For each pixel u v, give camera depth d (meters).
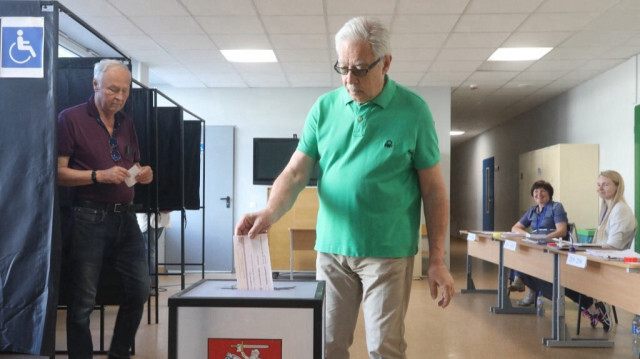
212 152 7.71
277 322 0.97
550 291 4.63
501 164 11.80
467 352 3.59
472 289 5.93
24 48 2.05
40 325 2.00
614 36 5.24
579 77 7.07
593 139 7.07
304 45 5.69
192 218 7.65
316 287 1.10
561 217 5.08
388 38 1.35
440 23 4.89
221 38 5.44
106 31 5.18
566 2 4.35
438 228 1.48
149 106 3.88
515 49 5.75
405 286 1.47
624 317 4.72
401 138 1.42
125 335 2.81
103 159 2.55
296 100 7.85
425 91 7.71
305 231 6.71
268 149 7.56
